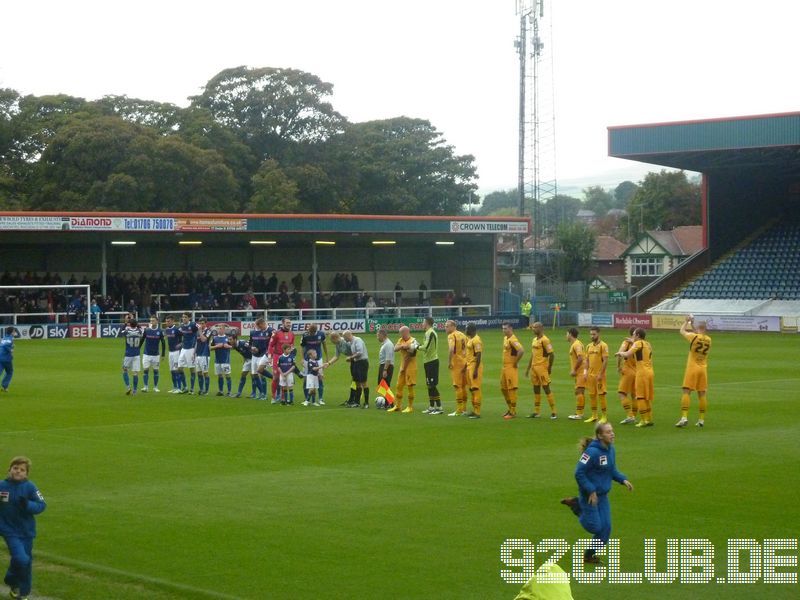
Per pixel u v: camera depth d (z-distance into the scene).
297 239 65.19
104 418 24.47
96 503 15.04
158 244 66.81
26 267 62.94
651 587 11.31
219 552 12.45
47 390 30.81
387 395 26.67
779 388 31.28
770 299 64.94
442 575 11.51
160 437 21.41
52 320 57.66
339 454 19.22
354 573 11.59
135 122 81.00
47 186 74.25
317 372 27.25
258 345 28.38
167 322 30.58
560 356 44.16
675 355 45.16
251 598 10.75
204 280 65.12
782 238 70.12
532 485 16.20
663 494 15.48
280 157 89.12
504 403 27.78
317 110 90.81
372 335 61.31
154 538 13.09
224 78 90.88
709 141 59.75
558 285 75.81
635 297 69.00
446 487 16.05
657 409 26.16
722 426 22.95
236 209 79.94
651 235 100.50
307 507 14.71
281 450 19.70
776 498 15.22
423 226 65.19
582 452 12.09
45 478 16.91
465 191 102.25
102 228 55.72
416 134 103.25
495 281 71.69
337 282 70.62
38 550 12.55
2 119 79.12
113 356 44.06
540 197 103.56
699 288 68.06
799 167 68.88
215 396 29.53
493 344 52.47
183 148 75.62
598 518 11.94
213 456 19.02
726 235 71.81
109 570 11.59
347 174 92.00
